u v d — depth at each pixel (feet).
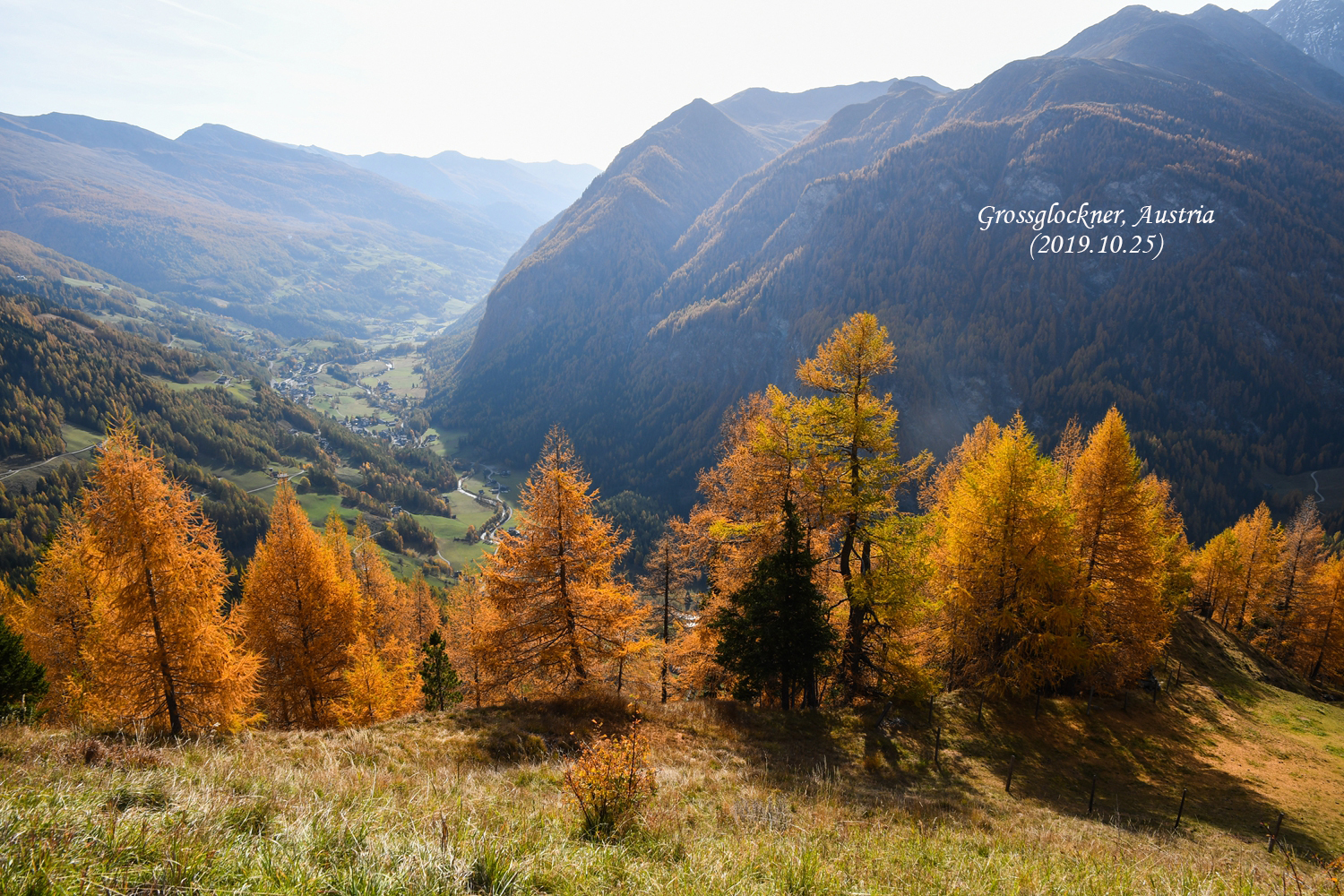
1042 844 33.17
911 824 34.83
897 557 68.80
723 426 106.01
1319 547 185.37
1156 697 90.17
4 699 53.47
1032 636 80.28
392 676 106.93
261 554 102.89
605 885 15.69
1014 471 82.02
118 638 69.05
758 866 18.74
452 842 15.30
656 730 57.82
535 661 73.10
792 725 64.75
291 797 19.61
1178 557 129.39
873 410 69.00
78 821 13.26
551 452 74.64
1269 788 67.56
